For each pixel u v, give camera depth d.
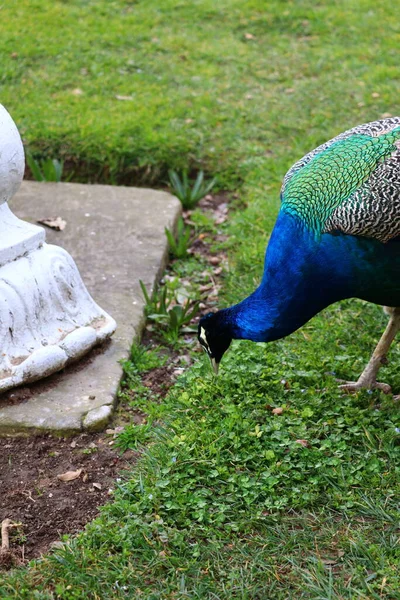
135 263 1.77
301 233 1.36
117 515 1.26
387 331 1.46
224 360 1.53
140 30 2.72
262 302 1.40
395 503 1.28
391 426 1.40
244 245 1.86
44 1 2.87
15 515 1.28
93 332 1.50
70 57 2.53
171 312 1.63
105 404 1.43
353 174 1.35
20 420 1.40
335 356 1.55
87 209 1.94
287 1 2.96
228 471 1.33
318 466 1.32
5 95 2.34
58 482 1.33
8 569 1.21
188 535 1.24
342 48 2.64
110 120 2.23
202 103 2.34
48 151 2.15
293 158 2.13
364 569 1.19
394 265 1.34
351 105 2.33
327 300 1.39
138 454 1.37
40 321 1.47
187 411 1.43
